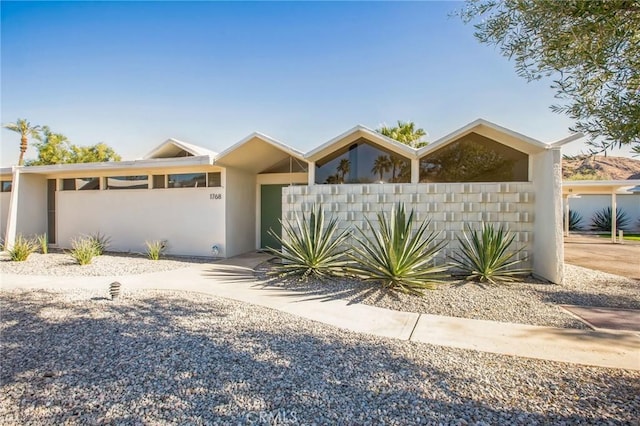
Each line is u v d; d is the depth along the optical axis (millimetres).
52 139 26594
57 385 3113
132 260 10625
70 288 7031
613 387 3049
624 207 25703
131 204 12523
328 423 2527
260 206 13258
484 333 4492
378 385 3082
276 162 12625
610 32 2312
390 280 6672
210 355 3730
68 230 13430
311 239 7871
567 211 21047
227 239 11312
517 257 8117
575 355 3785
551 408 2699
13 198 12805
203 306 5684
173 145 12820
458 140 8797
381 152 9266
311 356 3717
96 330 4527
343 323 4871
